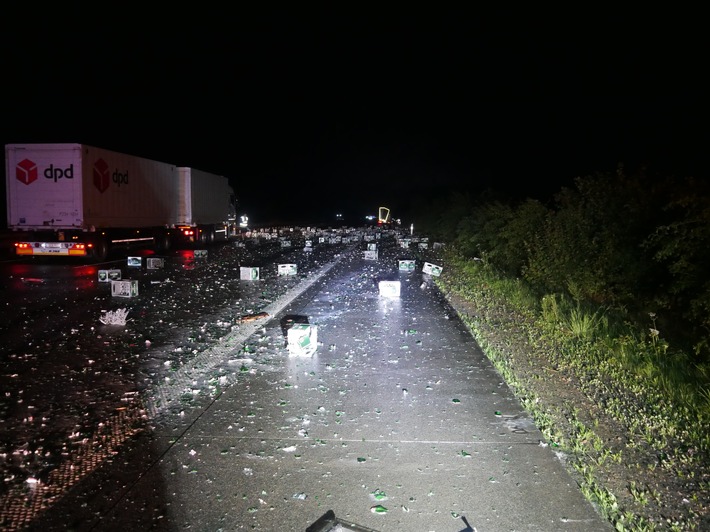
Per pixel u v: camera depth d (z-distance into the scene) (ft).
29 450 17.93
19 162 73.00
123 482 15.60
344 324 36.09
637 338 30.07
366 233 178.60
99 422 20.13
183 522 13.64
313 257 88.33
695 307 27.14
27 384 24.52
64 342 31.89
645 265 36.70
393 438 18.34
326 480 15.58
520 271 55.52
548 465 16.49
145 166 92.38
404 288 52.42
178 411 20.90
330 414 20.44
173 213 105.50
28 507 14.46
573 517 13.82
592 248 40.96
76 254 74.69
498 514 13.93
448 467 16.34
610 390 23.03
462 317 38.24
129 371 26.25
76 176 72.95
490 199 101.86
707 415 19.75
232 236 161.58
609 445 17.90
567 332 32.42
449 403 21.58
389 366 26.55
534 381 24.29
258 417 20.20
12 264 75.72
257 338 32.30
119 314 36.58
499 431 18.94
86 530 13.39
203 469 16.28
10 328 35.53
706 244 27.50
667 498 14.74
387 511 14.03
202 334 33.68
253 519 13.73
